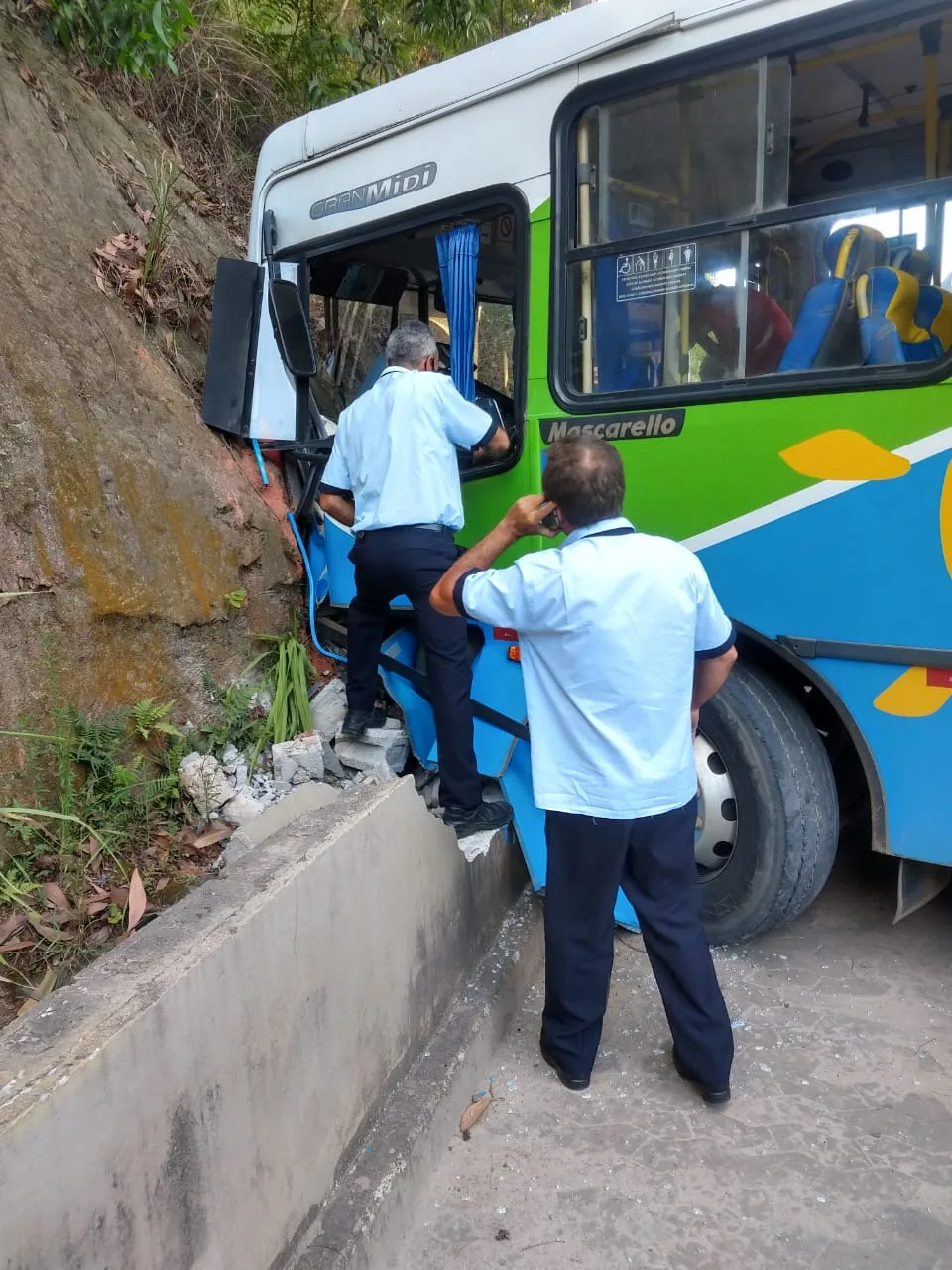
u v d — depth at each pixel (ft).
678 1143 7.93
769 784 9.66
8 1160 3.96
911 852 8.97
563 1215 7.27
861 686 9.01
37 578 9.80
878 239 8.76
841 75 9.61
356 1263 6.40
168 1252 4.98
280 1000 6.03
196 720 11.54
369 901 7.24
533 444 10.77
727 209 9.31
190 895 6.03
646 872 8.10
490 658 10.88
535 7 27.04
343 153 12.21
